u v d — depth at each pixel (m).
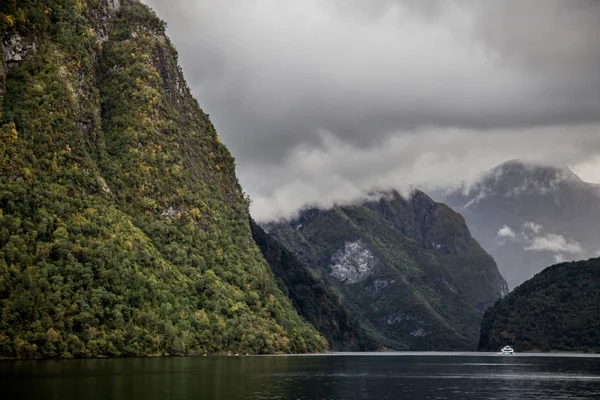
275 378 187.62
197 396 136.62
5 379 156.12
